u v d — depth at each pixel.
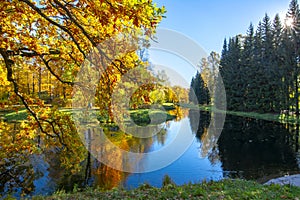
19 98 5.14
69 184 7.27
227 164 9.69
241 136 15.65
